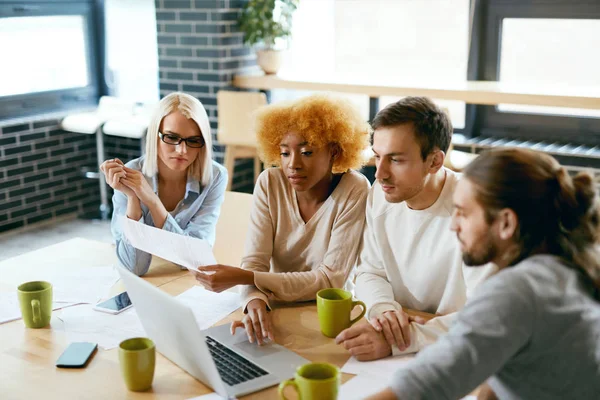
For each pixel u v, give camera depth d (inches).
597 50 164.2
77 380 56.2
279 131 73.3
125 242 78.9
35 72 201.0
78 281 77.3
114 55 215.9
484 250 43.6
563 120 171.8
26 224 197.8
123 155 213.0
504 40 175.8
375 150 65.1
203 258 66.8
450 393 39.4
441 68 184.2
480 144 171.6
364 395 52.9
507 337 39.4
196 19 190.5
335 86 176.9
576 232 42.4
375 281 71.9
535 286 40.5
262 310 66.5
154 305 54.2
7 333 65.1
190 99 81.8
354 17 193.0
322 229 75.7
